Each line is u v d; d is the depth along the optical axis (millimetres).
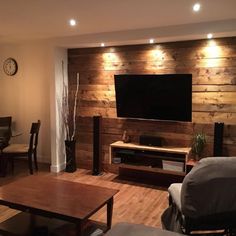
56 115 4945
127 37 4191
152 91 4320
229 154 4105
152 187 4316
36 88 5488
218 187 2174
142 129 4668
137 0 2822
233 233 2389
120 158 4574
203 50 4113
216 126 3910
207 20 3572
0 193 2785
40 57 5363
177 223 2596
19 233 2561
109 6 3018
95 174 4859
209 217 2260
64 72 5078
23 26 4008
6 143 4965
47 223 2742
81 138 5191
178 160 4172
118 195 3992
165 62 4379
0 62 5773
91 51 4930
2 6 3066
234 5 2945
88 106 5070
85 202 2604
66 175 4840
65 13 3330
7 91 5781
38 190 2883
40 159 5629
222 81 4047
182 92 4109
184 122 4344
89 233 2666
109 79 4840
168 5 2963
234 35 3816
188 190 2191
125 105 4598
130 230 2031
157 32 3969
